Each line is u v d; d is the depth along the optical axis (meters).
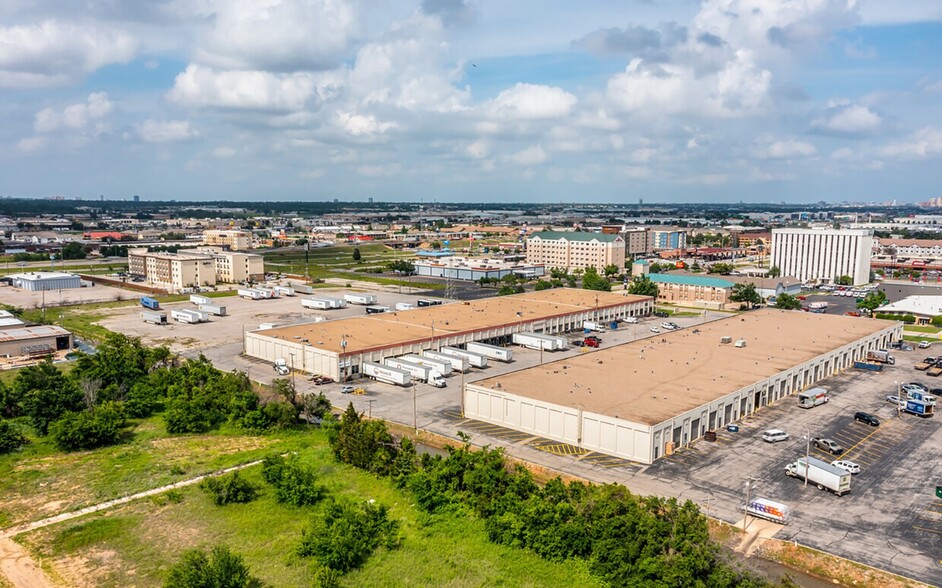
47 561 70.12
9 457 99.81
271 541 75.38
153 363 144.00
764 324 175.88
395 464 90.88
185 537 75.81
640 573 65.50
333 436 101.56
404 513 82.31
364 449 95.19
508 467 91.38
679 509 71.88
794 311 197.75
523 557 72.12
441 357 147.00
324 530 73.44
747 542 73.88
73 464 97.25
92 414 111.25
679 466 94.00
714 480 89.44
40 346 165.25
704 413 105.38
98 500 85.06
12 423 115.25
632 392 111.75
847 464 92.25
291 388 123.25
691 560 63.62
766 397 122.25
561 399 107.38
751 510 79.31
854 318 186.88
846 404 123.81
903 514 79.88
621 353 141.00
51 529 77.06
